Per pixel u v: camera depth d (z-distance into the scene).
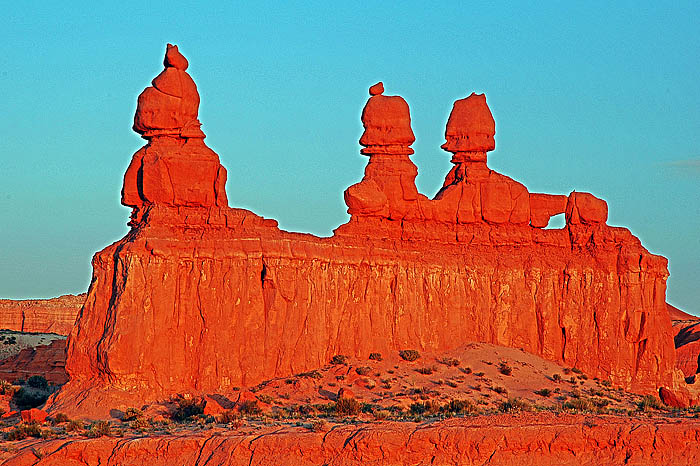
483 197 118.00
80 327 103.62
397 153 116.12
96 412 98.19
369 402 100.81
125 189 108.38
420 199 116.00
